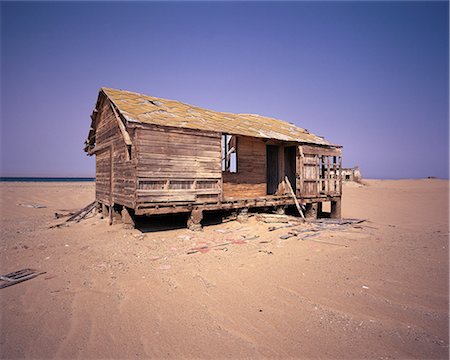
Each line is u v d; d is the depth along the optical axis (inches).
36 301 204.8
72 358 141.0
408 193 1215.6
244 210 510.6
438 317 179.6
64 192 1354.6
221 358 140.9
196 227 440.1
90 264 287.0
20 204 896.3
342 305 195.3
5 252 338.3
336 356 141.9
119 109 412.8
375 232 455.2
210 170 456.4
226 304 197.2
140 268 271.7
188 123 450.9
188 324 171.8
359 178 1846.7
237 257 306.7
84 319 178.7
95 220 547.2
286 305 195.6
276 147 673.0
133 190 388.5
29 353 145.1
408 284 232.1
